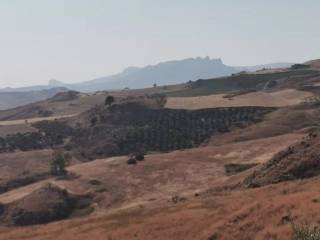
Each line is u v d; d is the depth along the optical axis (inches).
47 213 3863.2
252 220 1244.5
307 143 2342.5
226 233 1238.3
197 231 1342.3
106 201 3927.2
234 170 3981.3
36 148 7652.6
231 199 1740.9
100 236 1576.0
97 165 4864.7
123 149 6958.7
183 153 4859.7
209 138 6732.3
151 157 4864.7
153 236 1402.6
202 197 2135.8
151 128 7406.5
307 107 7116.1
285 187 1675.7
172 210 1798.7
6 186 5383.9
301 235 713.6
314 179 1744.6
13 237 2012.8
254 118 7032.5
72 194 4104.3
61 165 5002.5
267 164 2439.7
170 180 4074.8
